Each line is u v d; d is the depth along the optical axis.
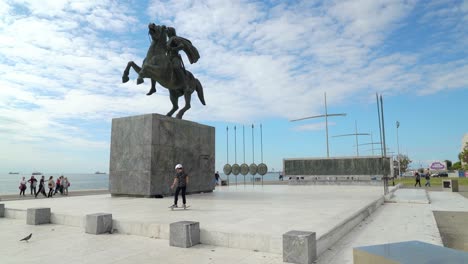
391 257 2.61
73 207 11.02
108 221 7.92
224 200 13.70
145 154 15.62
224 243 6.52
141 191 15.50
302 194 17.36
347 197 15.30
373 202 12.76
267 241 6.07
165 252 6.05
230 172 34.03
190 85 19.12
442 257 2.62
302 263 5.32
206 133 19.83
